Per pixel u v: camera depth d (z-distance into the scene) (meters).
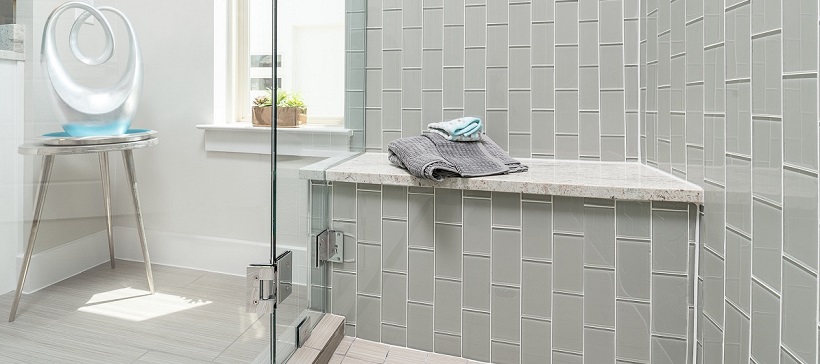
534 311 1.51
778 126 0.91
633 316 1.42
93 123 1.06
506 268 1.52
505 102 1.88
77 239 1.04
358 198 1.66
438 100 1.94
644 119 1.75
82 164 1.05
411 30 1.95
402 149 1.63
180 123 1.15
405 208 1.61
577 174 1.57
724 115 1.15
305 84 1.50
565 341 1.49
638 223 1.39
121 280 1.08
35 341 1.00
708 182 1.26
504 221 1.51
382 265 1.66
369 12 2.00
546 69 1.84
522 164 1.70
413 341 1.65
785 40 0.89
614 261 1.42
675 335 1.39
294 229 1.44
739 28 1.07
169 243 1.13
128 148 1.10
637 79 1.79
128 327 1.08
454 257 1.57
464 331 1.58
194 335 1.15
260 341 1.25
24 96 0.99
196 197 1.17
